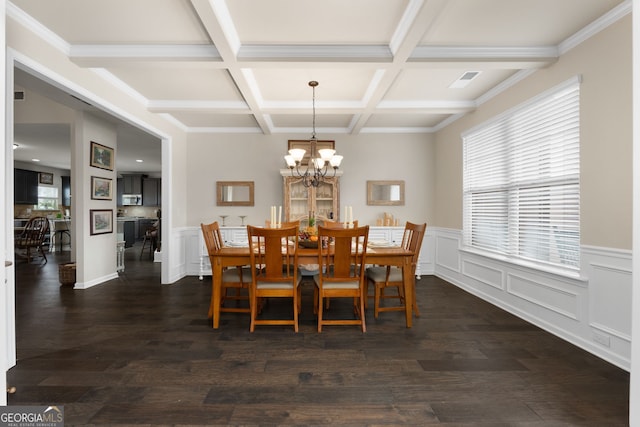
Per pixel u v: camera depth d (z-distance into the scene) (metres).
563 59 2.81
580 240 2.62
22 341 2.72
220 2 2.27
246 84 3.40
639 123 1.27
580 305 2.62
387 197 5.57
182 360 2.38
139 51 2.84
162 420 1.72
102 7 2.33
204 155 5.52
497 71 3.36
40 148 7.36
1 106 1.21
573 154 2.76
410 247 3.63
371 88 3.71
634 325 1.29
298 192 5.30
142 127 4.18
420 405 1.85
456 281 4.75
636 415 1.28
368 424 1.70
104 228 5.00
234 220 5.53
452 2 2.26
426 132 5.60
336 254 2.95
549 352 2.53
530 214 3.29
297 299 3.28
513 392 1.98
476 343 2.70
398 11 2.40
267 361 2.38
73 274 4.70
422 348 2.60
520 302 3.36
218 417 1.75
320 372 2.22
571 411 1.80
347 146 5.57
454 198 4.86
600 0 2.24
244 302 4.00
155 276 5.39
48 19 2.46
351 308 3.67
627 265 2.24
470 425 1.69
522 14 2.40
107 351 2.53
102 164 4.97
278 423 1.70
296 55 2.86
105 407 1.82
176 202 5.14
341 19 2.49
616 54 2.32
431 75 3.45
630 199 2.24
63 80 2.80
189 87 3.77
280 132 5.52
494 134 3.88
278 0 2.27
